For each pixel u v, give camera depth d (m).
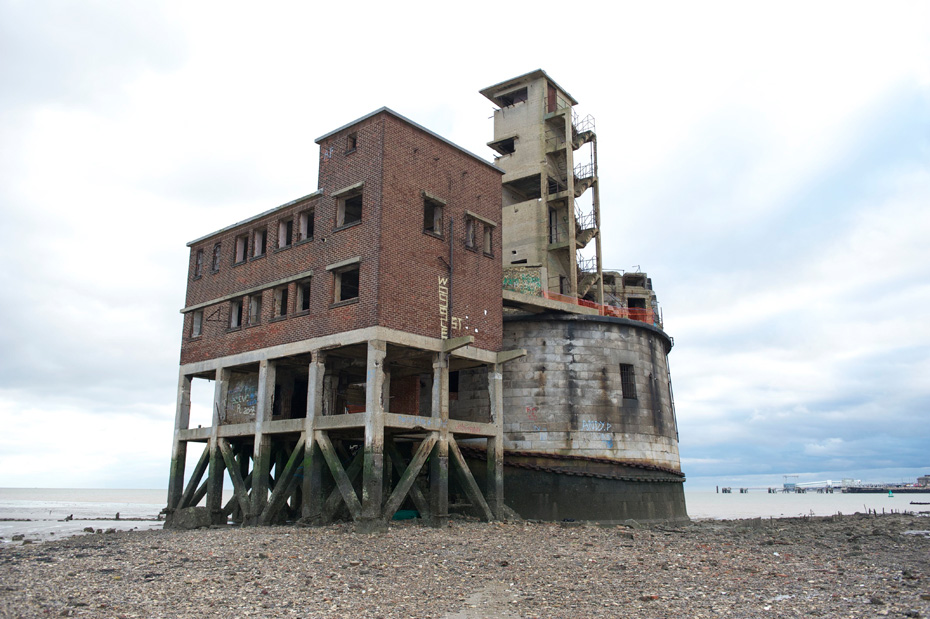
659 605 13.80
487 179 32.38
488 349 30.55
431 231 29.25
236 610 13.24
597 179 46.62
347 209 32.59
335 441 31.78
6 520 59.59
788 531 32.16
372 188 27.56
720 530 31.91
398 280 27.09
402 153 28.39
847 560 20.48
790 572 18.00
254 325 31.89
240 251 34.75
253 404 33.44
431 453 27.78
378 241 26.64
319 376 28.12
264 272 32.09
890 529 34.69
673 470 37.78
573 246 43.34
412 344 27.08
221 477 32.69
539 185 47.44
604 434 34.84
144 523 54.34
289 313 30.08
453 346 27.67
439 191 29.73
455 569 17.69
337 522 28.33
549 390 34.91
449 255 29.50
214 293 35.03
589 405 35.00
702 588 15.57
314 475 27.36
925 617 12.66
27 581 16.09
